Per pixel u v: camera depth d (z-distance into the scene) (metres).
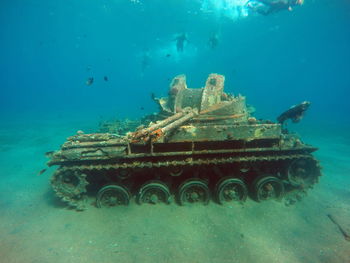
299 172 6.21
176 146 5.61
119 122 8.41
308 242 4.48
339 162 9.62
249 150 5.40
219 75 6.86
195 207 5.64
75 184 5.45
